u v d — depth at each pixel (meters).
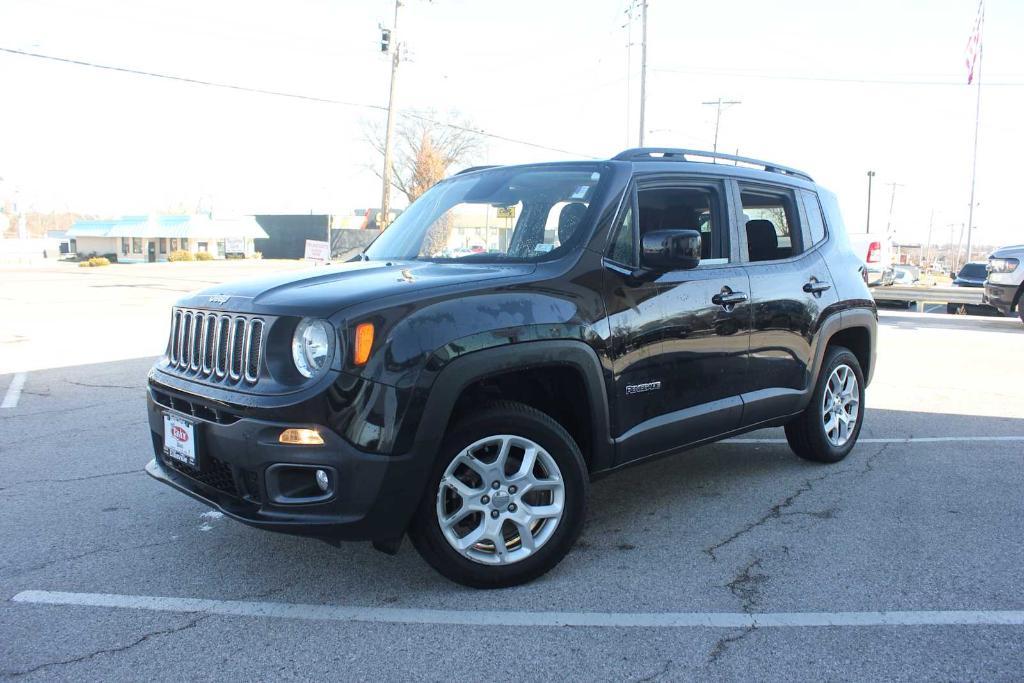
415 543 3.24
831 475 5.17
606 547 3.92
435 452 3.05
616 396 3.64
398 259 4.23
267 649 2.90
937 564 3.71
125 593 3.36
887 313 19.17
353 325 2.95
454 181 4.83
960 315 18.86
